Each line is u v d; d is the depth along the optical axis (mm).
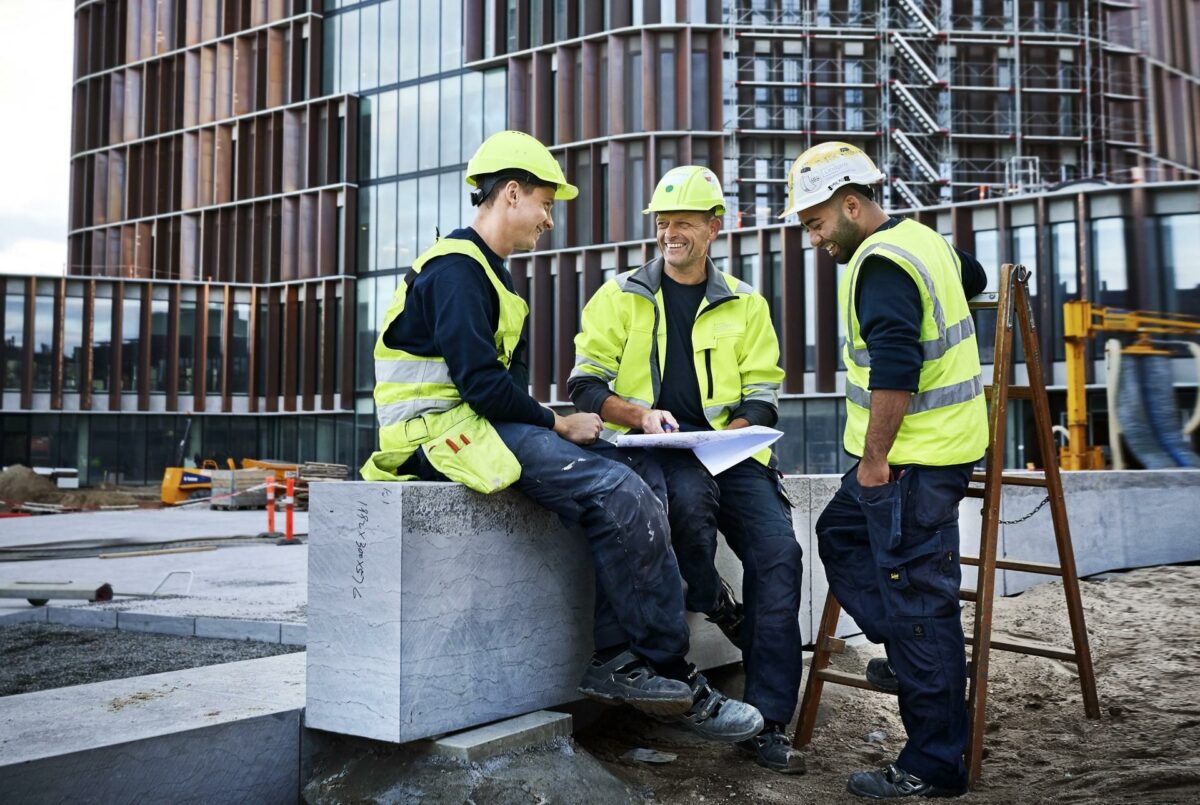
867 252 3277
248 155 42719
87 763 2734
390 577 3064
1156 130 34844
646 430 3643
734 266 31406
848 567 3576
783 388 30078
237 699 3361
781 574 3699
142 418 40781
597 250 33844
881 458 3215
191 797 2963
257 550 13672
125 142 46281
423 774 3100
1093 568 7832
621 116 33688
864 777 3283
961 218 27406
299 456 41125
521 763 3197
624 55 33875
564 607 3676
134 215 45781
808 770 3592
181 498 30438
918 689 3227
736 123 33219
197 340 41219
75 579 9727
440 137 38031
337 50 40969
